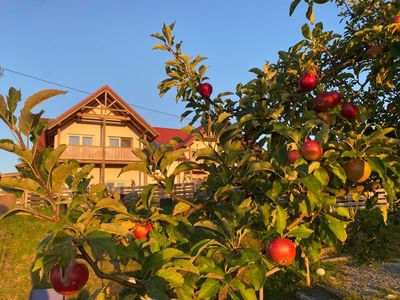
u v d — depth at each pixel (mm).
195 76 2961
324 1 2502
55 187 1389
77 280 1453
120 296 1720
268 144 2127
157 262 1591
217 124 2172
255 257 1644
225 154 2164
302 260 2207
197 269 1583
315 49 2969
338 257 8695
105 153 26188
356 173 1896
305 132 1978
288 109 2775
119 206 1652
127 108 27125
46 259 1306
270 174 2121
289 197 1977
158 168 2119
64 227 1318
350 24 3533
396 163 1945
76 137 26672
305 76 2549
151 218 1962
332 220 1871
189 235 2176
